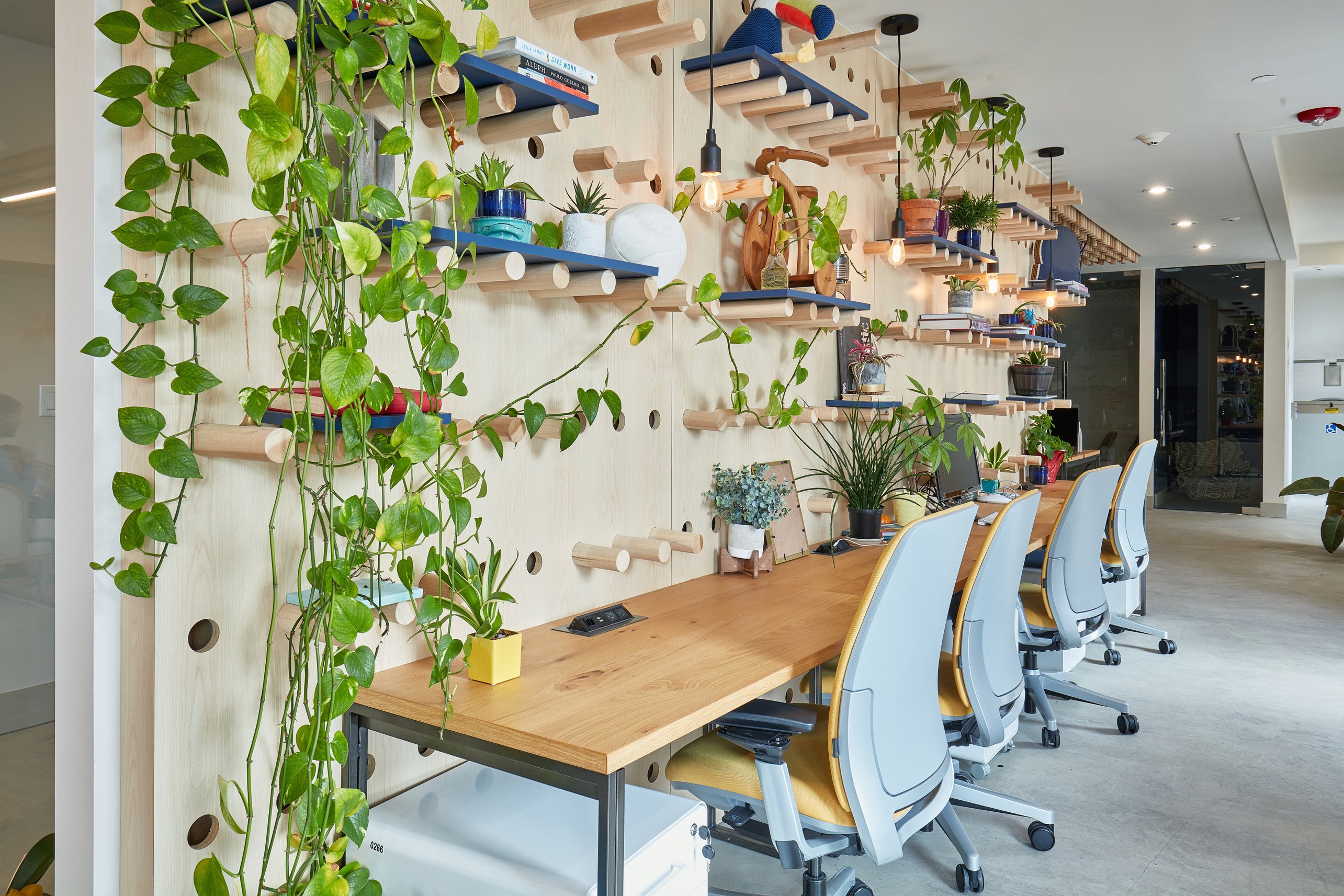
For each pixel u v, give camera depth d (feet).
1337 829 8.71
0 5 9.41
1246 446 31.94
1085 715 11.98
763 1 8.89
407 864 5.17
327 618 4.47
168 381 4.69
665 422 8.39
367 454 5.02
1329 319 34.04
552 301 7.07
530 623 6.96
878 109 12.48
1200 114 15.39
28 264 10.12
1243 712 12.03
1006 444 17.72
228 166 4.66
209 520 4.91
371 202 4.50
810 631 6.84
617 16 7.04
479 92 5.79
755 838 6.43
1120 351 33.78
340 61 4.35
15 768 9.59
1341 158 19.69
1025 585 11.53
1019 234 16.93
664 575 8.43
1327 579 20.54
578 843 5.09
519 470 6.82
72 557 4.90
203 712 4.91
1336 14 11.39
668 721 4.96
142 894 4.77
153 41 4.60
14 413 10.08
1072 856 8.20
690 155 8.68
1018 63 13.03
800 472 10.66
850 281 11.10
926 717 6.17
